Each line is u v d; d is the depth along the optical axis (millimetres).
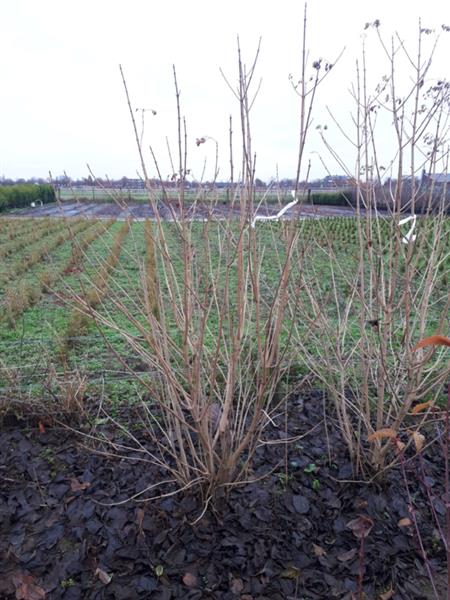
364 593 1984
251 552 2137
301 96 1820
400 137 2205
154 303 4410
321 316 2656
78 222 15352
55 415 3025
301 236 2947
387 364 2701
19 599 1896
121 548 2146
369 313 2541
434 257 2428
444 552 2186
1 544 2182
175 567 2070
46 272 6957
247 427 2887
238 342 2098
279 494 2461
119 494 2459
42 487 2527
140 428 2973
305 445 2832
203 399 2236
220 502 2359
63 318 5266
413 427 2861
